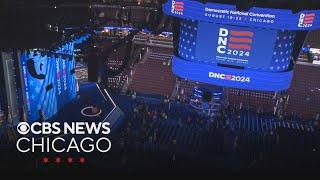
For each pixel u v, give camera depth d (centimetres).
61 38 2433
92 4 2745
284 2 2406
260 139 2700
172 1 2669
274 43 2641
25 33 2289
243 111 3234
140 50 3900
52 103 2894
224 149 2531
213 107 3133
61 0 2475
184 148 2538
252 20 2508
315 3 2391
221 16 2555
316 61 3622
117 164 2161
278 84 2769
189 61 2888
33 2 2330
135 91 3534
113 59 3762
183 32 2877
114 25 3534
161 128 2830
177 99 3394
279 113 3216
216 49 2773
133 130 2753
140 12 3656
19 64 2545
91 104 3139
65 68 3048
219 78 2831
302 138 2598
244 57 2731
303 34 2725
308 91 3431
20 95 2614
